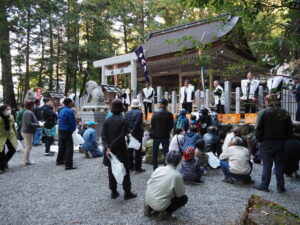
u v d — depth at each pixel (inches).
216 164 219.9
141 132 217.9
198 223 125.2
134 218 131.0
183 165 193.8
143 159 280.5
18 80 867.4
